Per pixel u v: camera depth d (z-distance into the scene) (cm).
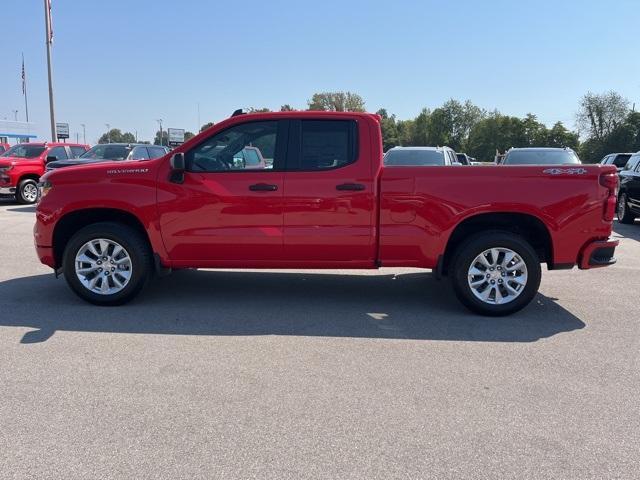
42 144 1853
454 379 415
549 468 302
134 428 338
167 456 308
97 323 539
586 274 795
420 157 1291
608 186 558
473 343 496
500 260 573
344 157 571
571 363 450
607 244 564
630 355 470
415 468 300
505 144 10569
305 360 450
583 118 8338
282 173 571
